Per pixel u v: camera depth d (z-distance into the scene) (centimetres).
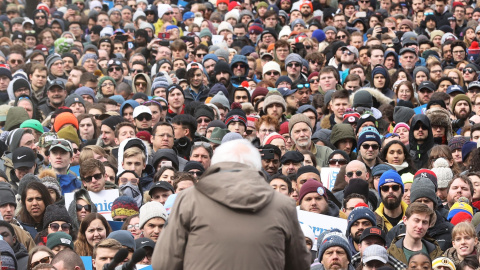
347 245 2677
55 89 4741
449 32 6494
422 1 7206
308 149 3844
